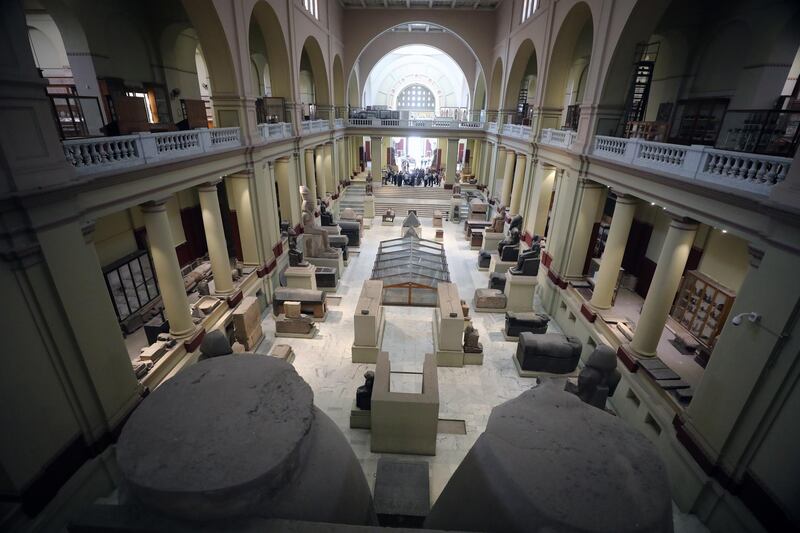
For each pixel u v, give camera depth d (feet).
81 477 20.24
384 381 26.99
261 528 4.33
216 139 35.68
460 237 72.49
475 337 35.63
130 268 37.93
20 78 16.62
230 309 38.24
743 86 33.35
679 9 37.86
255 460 4.66
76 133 29.86
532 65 79.82
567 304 41.78
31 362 17.89
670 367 30.35
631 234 46.29
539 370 34.65
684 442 22.86
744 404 19.03
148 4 43.09
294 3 53.57
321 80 74.69
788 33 30.19
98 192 21.95
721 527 20.18
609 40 35.22
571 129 47.73
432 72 138.21
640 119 38.11
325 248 52.21
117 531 4.45
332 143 80.12
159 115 45.85
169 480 4.41
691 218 25.81
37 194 17.20
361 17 84.94
